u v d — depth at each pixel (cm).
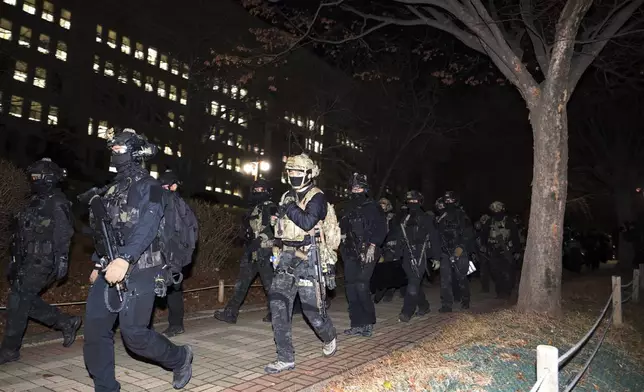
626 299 1006
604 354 665
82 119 3198
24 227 534
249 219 748
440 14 1018
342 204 1798
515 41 961
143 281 389
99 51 3266
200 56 2320
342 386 454
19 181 806
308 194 505
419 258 802
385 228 673
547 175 851
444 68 1520
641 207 2280
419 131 2061
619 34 883
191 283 1041
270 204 733
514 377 508
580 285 1282
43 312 562
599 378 581
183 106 3347
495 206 1134
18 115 2989
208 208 1129
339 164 2539
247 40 2327
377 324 774
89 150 3209
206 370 511
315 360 550
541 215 848
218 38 2303
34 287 532
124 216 383
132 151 401
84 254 1102
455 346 602
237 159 4444
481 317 777
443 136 2258
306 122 2400
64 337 587
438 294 1212
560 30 837
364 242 668
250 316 829
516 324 739
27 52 3077
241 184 4488
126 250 363
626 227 2148
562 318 811
